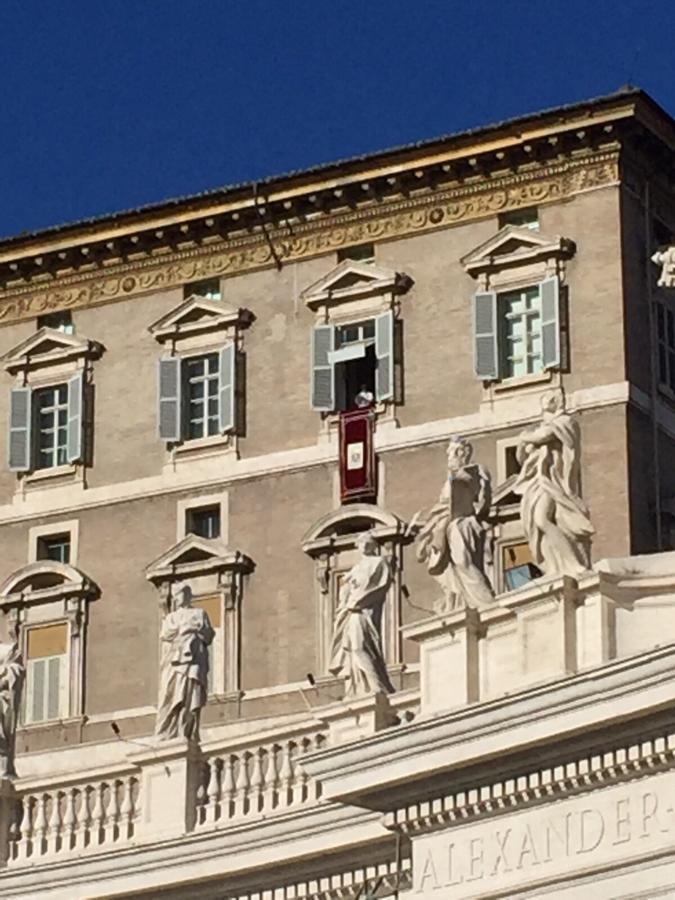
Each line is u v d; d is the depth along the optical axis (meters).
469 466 37.81
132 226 74.31
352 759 36.53
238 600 71.06
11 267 75.88
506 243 70.19
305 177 72.19
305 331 72.44
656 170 70.94
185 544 71.94
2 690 43.50
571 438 36.56
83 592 72.81
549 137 69.75
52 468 74.69
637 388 68.69
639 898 33.84
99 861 40.81
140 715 71.31
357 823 37.84
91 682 72.25
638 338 69.19
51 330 75.44
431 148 70.81
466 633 36.72
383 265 71.81
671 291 70.88
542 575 37.50
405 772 35.94
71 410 74.69
